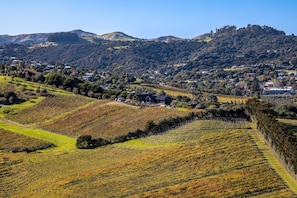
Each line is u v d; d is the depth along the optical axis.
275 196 52.50
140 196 59.53
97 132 113.69
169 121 101.25
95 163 84.69
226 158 70.94
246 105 104.31
